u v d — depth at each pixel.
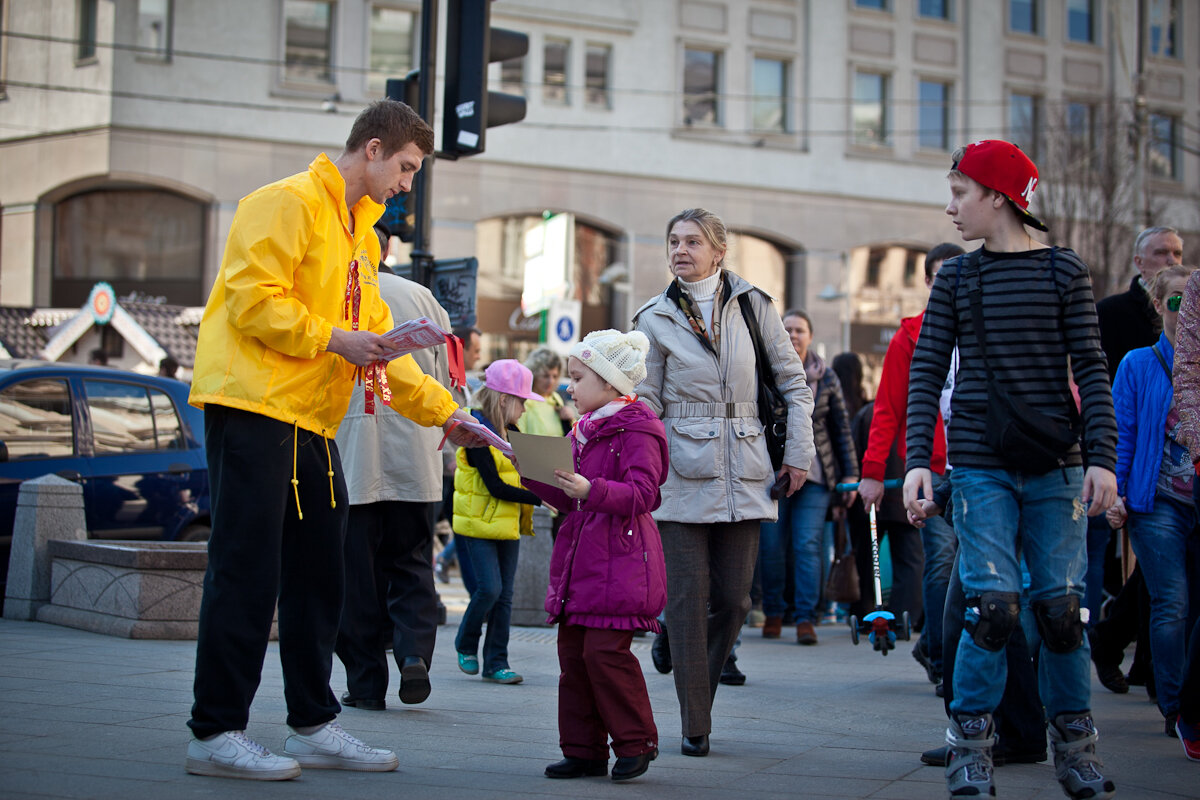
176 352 23.95
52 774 3.80
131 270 29.06
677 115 32.34
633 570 4.18
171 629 7.70
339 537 4.19
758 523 5.02
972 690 3.83
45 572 8.68
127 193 29.05
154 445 9.91
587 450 4.39
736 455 4.91
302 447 4.05
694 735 4.68
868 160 34.31
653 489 4.20
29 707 5.01
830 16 33.84
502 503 6.69
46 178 28.92
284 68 28.91
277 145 28.83
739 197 32.94
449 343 4.85
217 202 28.53
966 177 4.11
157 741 4.39
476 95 8.30
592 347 4.38
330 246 4.06
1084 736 3.94
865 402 10.82
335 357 4.07
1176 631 5.41
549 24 30.81
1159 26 37.41
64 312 26.31
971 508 3.94
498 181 30.38
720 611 4.94
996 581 3.86
